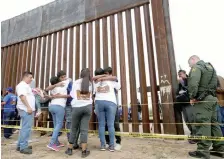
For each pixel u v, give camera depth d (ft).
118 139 13.07
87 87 11.14
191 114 14.11
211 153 10.96
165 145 13.58
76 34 22.54
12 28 28.63
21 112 12.05
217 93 12.17
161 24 17.60
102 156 10.74
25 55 26.04
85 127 11.12
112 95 12.01
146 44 18.13
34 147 13.43
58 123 12.26
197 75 10.27
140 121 18.07
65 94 12.60
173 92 16.28
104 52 20.31
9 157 10.91
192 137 10.55
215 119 10.58
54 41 24.09
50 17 25.16
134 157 10.55
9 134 17.87
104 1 21.33
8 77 26.55
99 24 21.44
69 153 11.12
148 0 18.61
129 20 19.45
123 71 19.01
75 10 23.24
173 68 16.78
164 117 16.07
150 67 17.54
